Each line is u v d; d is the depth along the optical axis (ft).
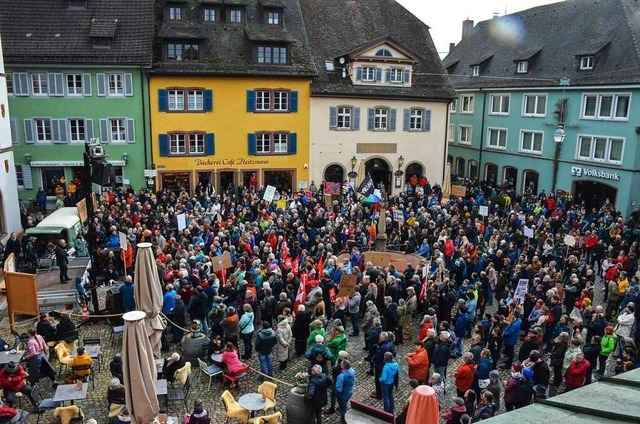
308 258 64.39
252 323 51.13
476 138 157.28
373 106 128.16
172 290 53.83
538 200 112.37
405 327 56.65
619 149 113.80
